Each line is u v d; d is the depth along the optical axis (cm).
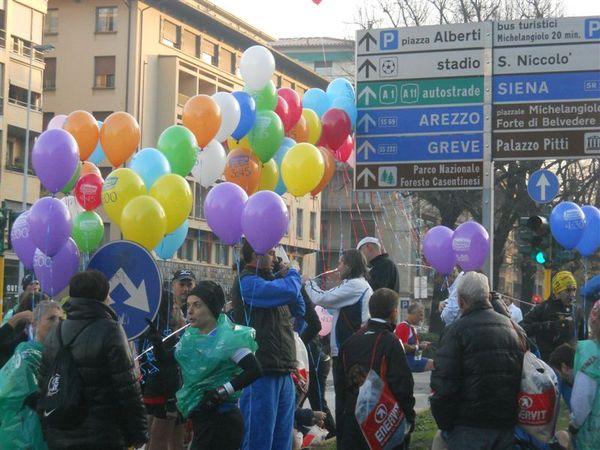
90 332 651
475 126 1299
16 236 977
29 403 692
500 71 1297
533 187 1563
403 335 1238
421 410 1514
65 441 646
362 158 1323
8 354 816
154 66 5547
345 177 1883
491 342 708
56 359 652
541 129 1284
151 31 5519
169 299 971
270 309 819
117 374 648
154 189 989
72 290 668
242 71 1157
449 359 710
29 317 811
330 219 6219
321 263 6241
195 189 5150
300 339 1000
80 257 1041
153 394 888
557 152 1283
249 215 878
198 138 1088
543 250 1567
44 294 951
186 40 5822
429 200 3838
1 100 4744
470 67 1303
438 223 4581
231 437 697
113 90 5441
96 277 669
